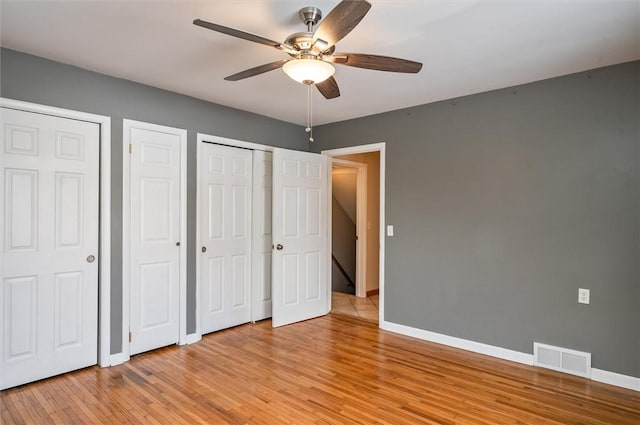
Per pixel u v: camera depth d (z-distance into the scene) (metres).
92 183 2.99
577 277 2.92
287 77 3.06
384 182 4.07
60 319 2.84
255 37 1.83
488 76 3.00
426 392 2.61
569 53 2.57
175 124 3.47
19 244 2.65
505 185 3.27
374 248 5.80
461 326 3.51
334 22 1.67
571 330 2.94
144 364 3.05
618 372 2.74
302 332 3.93
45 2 1.99
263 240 4.32
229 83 3.22
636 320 2.68
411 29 2.23
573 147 2.94
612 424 2.23
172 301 3.46
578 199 2.92
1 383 2.58
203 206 3.75
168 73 3.00
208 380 2.76
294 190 4.30
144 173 3.27
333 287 6.65
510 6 1.98
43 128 2.75
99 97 3.00
